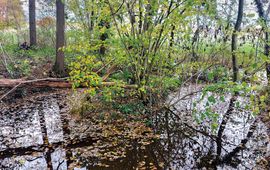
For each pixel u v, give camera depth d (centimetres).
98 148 589
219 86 579
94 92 643
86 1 920
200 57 882
